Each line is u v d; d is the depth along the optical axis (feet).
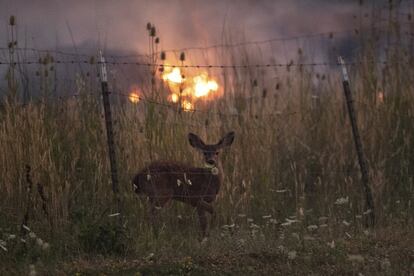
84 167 125.08
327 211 133.39
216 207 129.08
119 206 110.83
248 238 109.09
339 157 153.79
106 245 103.14
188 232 119.65
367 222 127.34
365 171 129.70
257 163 140.67
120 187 123.44
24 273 91.56
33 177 117.19
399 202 134.10
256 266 95.40
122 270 92.48
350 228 120.88
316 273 91.91
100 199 120.88
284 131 156.76
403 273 90.63
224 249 104.83
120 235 104.73
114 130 129.18
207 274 91.30
